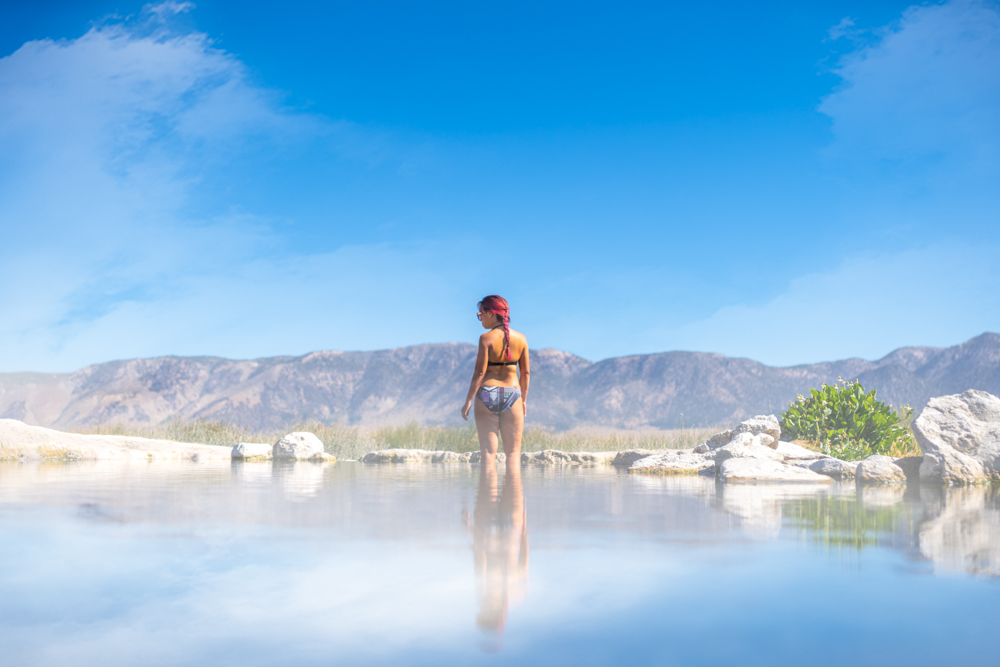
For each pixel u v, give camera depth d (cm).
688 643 113
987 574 163
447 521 250
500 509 293
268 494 354
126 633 117
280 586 148
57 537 210
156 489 379
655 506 316
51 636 116
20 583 150
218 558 178
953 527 246
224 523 241
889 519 270
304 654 107
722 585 152
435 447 1375
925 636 117
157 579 155
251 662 104
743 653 108
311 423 1331
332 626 121
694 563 175
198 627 120
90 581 153
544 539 212
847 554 188
